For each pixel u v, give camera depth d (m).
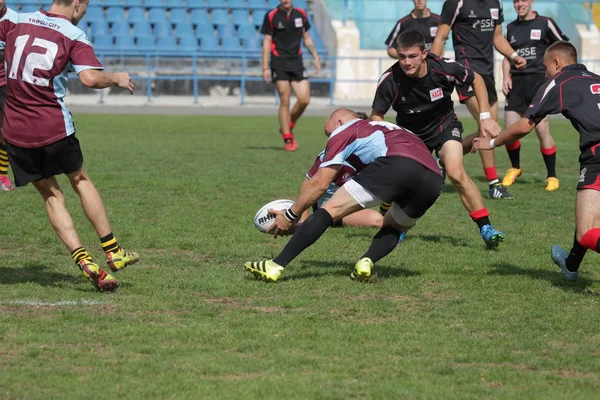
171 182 37.34
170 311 17.45
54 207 18.67
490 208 32.34
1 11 25.47
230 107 98.19
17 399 12.39
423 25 41.03
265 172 41.69
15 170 18.31
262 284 19.80
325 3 111.06
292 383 13.19
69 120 18.27
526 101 38.38
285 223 19.80
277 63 51.97
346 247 24.53
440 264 22.38
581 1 113.56
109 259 19.02
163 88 106.06
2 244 24.27
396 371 13.92
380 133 19.47
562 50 19.89
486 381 13.54
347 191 19.42
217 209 30.59
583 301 18.70
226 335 15.73
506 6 111.81
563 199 34.78
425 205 19.61
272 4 114.06
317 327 16.34
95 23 106.38
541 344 15.52
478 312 17.70
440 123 24.58
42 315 16.92
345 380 13.41
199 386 12.99
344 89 109.50
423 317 17.30
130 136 61.38
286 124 52.75
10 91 18.03
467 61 33.97
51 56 17.80
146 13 109.69
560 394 12.98
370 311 17.66
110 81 18.05
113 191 34.53
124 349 14.82
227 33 109.88
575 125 19.14
